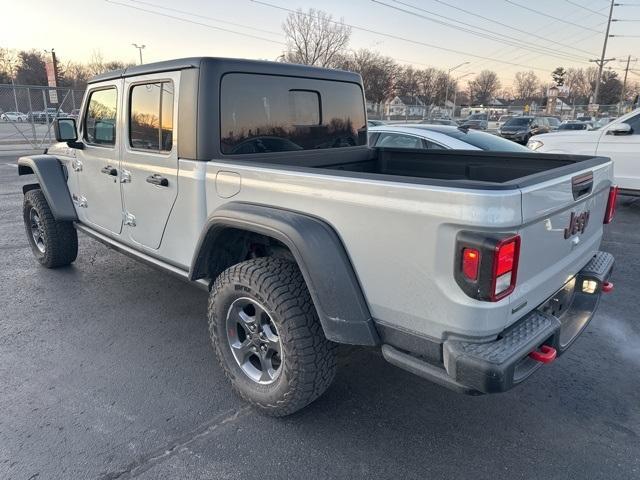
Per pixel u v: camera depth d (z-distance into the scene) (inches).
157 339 147.1
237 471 95.8
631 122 310.7
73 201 183.6
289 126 140.7
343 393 121.1
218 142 120.3
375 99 2459.4
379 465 97.7
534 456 100.6
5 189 394.0
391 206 83.0
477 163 153.8
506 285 78.0
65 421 109.6
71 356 137.1
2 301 172.2
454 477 94.9
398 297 86.4
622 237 264.4
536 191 79.8
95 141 159.9
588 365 135.2
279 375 104.7
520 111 2215.8
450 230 77.1
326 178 91.6
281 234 95.6
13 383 123.9
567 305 111.9
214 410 114.2
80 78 2504.9
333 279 91.0
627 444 104.1
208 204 118.4
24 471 94.9
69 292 180.7
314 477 94.7
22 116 955.3
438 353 84.9
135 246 149.6
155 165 131.3
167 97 124.7
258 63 128.6
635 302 177.5
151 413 112.9
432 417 112.4
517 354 79.0
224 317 113.1
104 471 95.3
